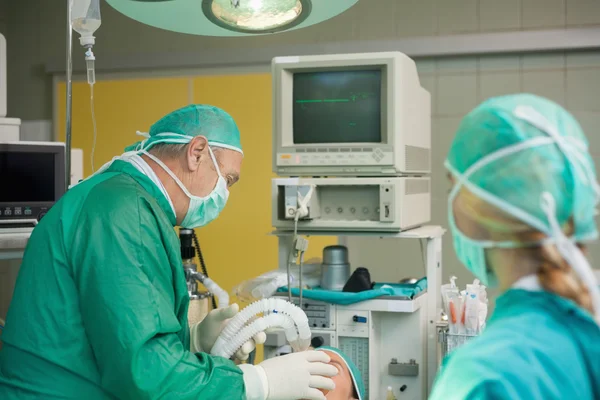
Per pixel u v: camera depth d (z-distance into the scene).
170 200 1.54
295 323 1.64
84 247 1.33
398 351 2.26
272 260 4.17
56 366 1.34
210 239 4.24
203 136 1.53
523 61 3.84
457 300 2.06
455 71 3.93
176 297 1.45
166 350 1.30
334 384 1.52
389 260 3.96
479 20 3.91
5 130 2.35
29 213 2.25
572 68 3.78
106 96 4.43
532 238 0.81
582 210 0.80
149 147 1.55
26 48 4.59
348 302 2.14
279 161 2.29
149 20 1.72
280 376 1.42
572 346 0.77
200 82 4.29
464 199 0.85
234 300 4.09
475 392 0.75
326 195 2.31
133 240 1.33
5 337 1.39
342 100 2.27
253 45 4.18
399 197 2.18
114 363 1.26
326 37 4.11
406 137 2.27
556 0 3.80
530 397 0.73
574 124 0.83
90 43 1.90
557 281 0.79
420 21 3.99
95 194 1.38
